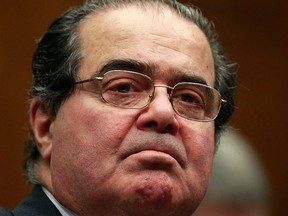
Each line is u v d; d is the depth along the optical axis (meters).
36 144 5.27
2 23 8.95
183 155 4.82
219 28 10.08
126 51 4.89
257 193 5.41
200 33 5.29
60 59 5.14
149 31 5.00
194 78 5.02
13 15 8.99
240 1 10.18
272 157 10.01
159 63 4.89
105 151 4.73
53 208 4.94
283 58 10.26
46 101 5.20
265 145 10.02
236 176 5.39
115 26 5.01
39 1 9.11
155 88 4.85
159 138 4.73
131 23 5.03
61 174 4.95
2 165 8.67
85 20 5.17
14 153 8.72
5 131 8.73
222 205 5.29
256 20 10.23
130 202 4.68
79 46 5.06
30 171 5.40
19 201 8.65
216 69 5.53
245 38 10.17
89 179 4.76
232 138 5.84
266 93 10.12
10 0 9.01
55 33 5.27
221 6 10.10
